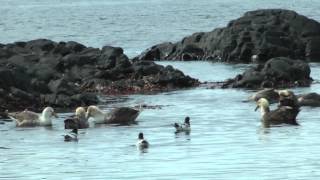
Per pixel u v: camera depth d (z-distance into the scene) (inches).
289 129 1368.1
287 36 2751.0
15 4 7421.3
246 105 1659.7
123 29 4217.5
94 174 1080.8
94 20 4995.1
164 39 3659.0
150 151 1212.5
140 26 4404.5
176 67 2524.6
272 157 1151.6
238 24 2807.6
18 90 1705.2
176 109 1620.3
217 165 1112.8
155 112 1585.9
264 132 1342.3
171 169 1096.2
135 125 1441.9
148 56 2829.7
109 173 1083.9
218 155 1174.3
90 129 1417.3
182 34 3895.2
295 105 1573.6
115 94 1898.4
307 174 1050.1
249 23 2807.6
